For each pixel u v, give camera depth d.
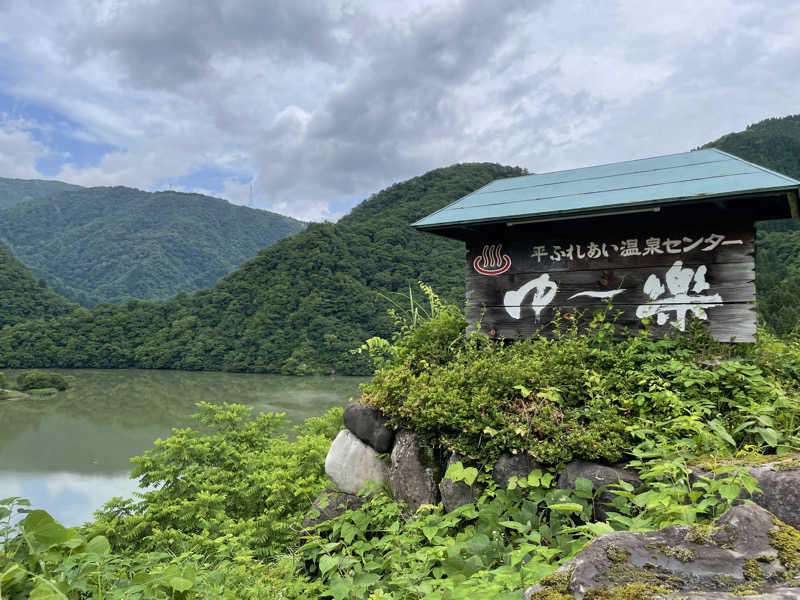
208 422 15.66
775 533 1.74
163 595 2.37
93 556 2.24
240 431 15.48
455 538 3.38
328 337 83.56
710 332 4.24
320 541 3.53
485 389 3.97
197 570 3.24
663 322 4.44
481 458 3.74
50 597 1.74
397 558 2.99
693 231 4.37
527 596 1.75
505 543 3.11
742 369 3.79
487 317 5.27
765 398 3.64
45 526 2.16
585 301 4.81
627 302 4.61
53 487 28.23
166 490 12.04
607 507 3.12
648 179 4.62
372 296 93.56
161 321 99.06
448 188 132.50
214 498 11.20
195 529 10.81
